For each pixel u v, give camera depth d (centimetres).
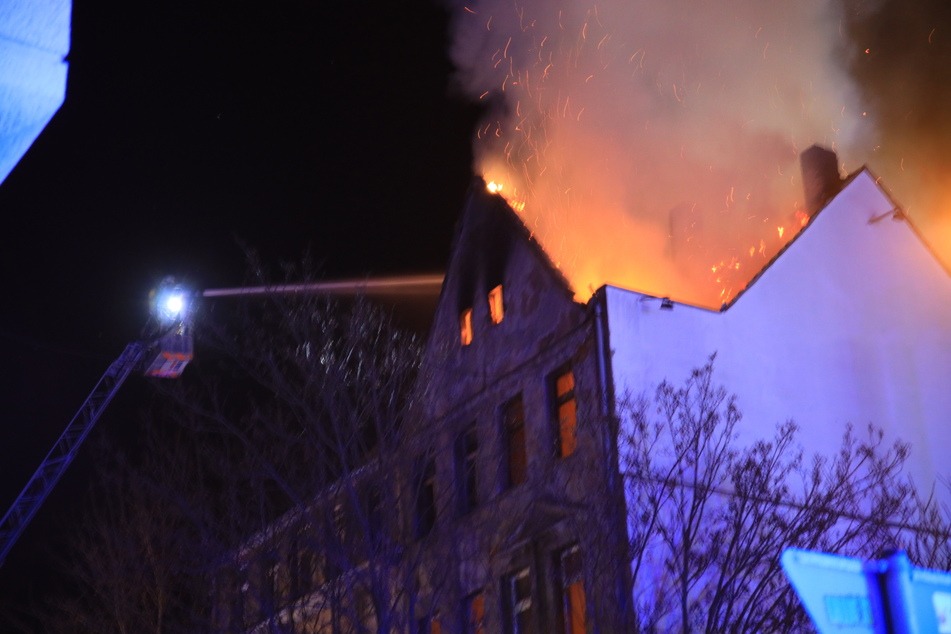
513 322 1744
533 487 1561
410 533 1691
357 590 1580
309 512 1551
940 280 1867
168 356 1616
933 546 1496
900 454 1512
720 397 1511
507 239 1830
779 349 1638
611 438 1418
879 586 335
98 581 1725
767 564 1365
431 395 1866
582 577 1409
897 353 1747
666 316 1566
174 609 1692
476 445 1747
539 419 1603
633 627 1271
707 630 1209
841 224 1811
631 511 1359
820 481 1530
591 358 1517
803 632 1263
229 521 1659
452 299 1927
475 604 1627
